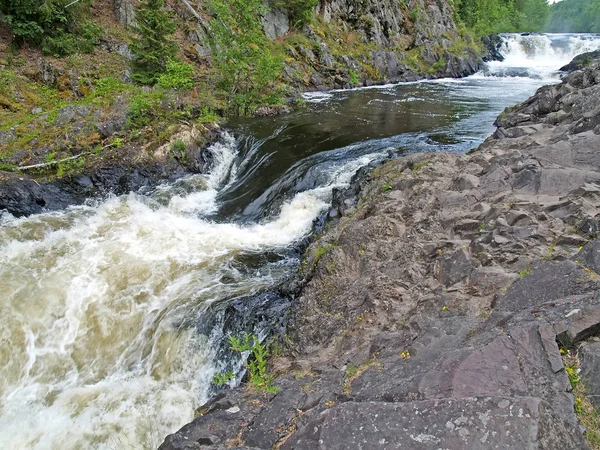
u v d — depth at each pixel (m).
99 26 15.23
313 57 21.94
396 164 8.39
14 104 11.12
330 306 5.20
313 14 24.28
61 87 12.38
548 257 4.17
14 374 5.75
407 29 29.89
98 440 4.78
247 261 7.30
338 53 23.41
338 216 7.84
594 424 2.43
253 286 6.57
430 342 3.50
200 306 6.16
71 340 6.07
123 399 5.25
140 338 6.04
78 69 13.14
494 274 4.12
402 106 16.50
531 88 21.59
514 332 3.04
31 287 6.45
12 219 8.20
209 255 7.47
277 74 15.99
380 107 16.30
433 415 2.48
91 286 6.61
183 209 9.16
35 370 5.79
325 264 5.96
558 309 3.20
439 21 32.31
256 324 5.62
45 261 7.04
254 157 11.04
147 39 13.27
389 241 5.79
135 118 11.13
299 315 5.41
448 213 5.88
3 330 5.93
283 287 6.27
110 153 9.95
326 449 2.55
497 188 6.12
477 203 5.91
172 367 5.72
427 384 2.85
